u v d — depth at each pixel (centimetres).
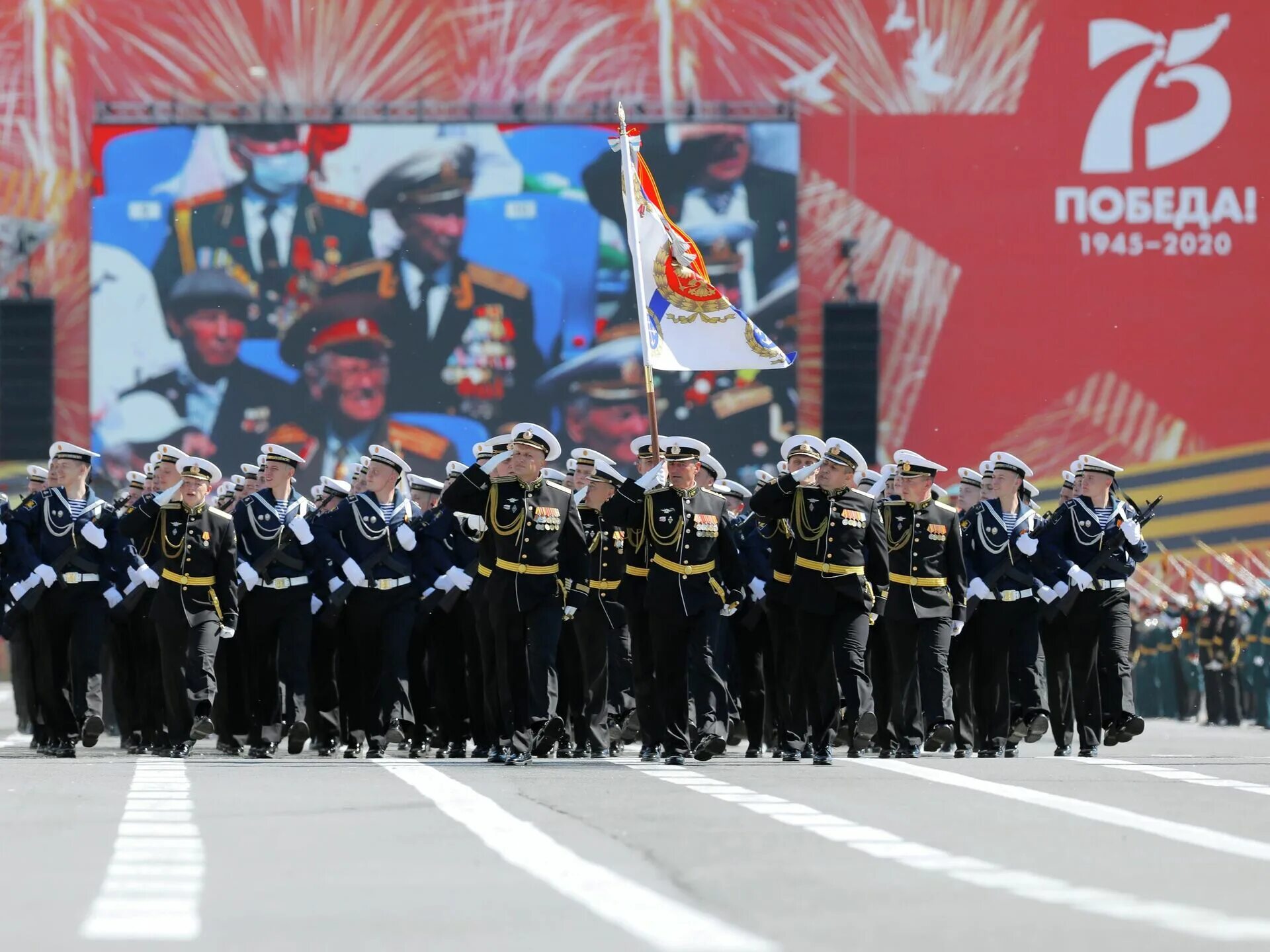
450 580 5444
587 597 5212
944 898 2589
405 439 13938
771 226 14100
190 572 5344
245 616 5616
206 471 5369
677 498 4934
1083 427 14400
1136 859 3005
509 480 4862
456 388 13950
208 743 6662
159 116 14262
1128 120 14450
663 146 14100
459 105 14338
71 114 14412
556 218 14038
